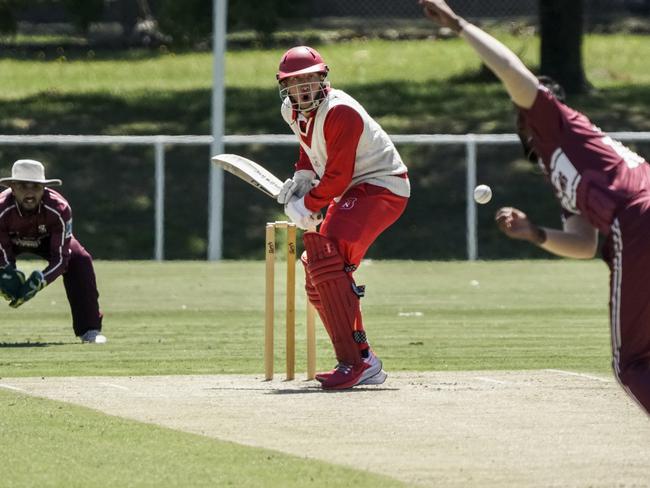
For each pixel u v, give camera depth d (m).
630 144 86.62
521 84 19.31
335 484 19.73
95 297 40.91
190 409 26.98
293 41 117.00
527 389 29.80
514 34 116.25
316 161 30.41
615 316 19.56
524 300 54.66
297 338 42.06
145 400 28.30
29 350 38.50
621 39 119.50
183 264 71.31
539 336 42.47
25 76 104.06
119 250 75.56
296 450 22.58
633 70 108.44
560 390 29.61
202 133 86.94
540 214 78.69
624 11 126.44
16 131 86.44
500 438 23.58
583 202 19.53
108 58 111.75
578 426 24.80
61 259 38.44
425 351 38.44
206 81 102.19
